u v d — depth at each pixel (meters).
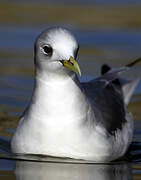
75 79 11.66
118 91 15.31
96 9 24.72
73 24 22.78
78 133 11.70
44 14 24.00
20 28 22.25
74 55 11.45
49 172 11.30
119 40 21.28
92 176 11.16
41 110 11.65
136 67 18.02
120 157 12.84
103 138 12.11
